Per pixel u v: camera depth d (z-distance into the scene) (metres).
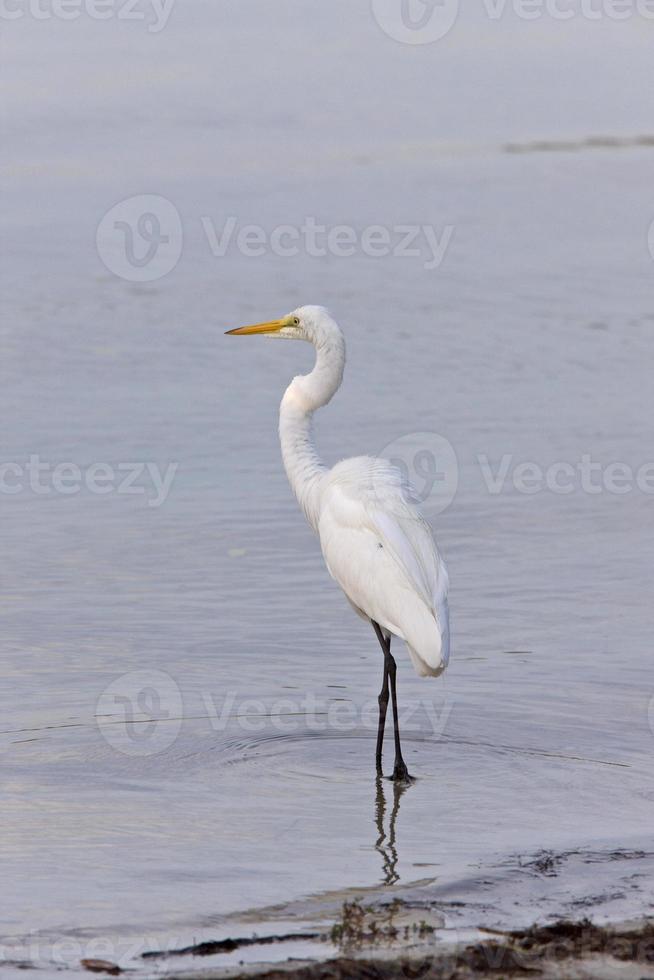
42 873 7.51
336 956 6.50
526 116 44.78
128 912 7.04
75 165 36.94
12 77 47.06
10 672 10.91
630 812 8.51
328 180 36.00
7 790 8.70
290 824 8.29
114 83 46.75
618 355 22.34
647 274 27.55
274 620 12.28
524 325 24.09
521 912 7.03
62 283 26.88
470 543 14.53
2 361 21.83
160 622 12.15
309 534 14.79
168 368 21.61
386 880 7.46
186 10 59.12
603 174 37.06
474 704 10.37
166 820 8.30
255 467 17.05
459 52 54.19
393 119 43.91
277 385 20.77
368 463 9.86
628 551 14.28
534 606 12.63
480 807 8.59
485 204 33.72
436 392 20.31
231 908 7.10
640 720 10.05
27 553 14.04
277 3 61.31
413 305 25.50
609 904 7.13
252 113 43.81
